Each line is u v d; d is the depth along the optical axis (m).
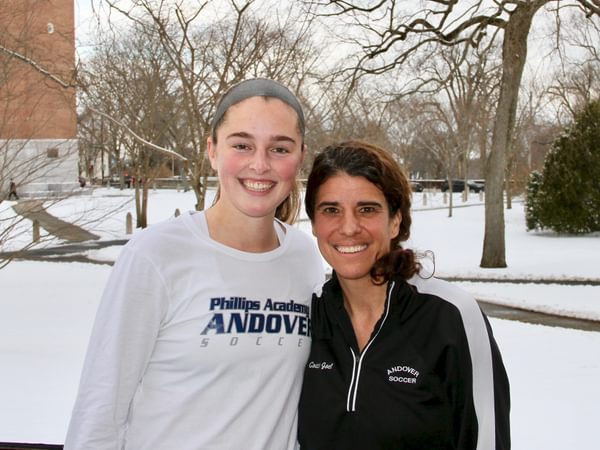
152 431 2.20
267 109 2.24
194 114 15.21
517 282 14.70
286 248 2.47
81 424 2.13
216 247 2.29
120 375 2.12
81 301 11.71
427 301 2.37
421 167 74.19
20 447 2.91
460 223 29.42
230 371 2.21
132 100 15.98
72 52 15.04
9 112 12.00
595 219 23.77
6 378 6.62
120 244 21.72
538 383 6.71
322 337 2.43
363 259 2.40
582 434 5.16
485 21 15.94
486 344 2.36
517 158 43.09
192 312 2.20
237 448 2.21
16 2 10.77
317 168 2.46
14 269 15.91
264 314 2.30
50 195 13.88
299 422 2.44
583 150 23.67
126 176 53.53
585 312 11.27
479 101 33.66
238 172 2.26
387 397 2.29
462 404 2.32
